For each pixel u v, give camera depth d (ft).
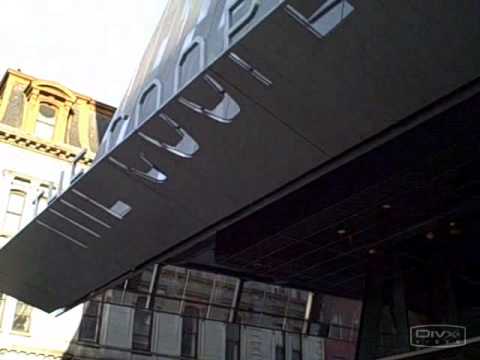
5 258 61.98
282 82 32.17
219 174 40.45
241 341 108.06
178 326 102.12
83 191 47.65
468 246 45.03
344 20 28.32
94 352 92.48
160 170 42.22
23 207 95.20
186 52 37.42
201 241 49.98
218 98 34.96
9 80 103.19
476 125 34.53
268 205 45.52
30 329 89.20
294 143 35.78
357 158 39.22
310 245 50.44
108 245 53.47
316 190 43.75
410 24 27.32
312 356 115.03
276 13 28.99
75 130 105.40
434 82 29.66
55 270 61.31
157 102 40.01
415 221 45.11
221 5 37.09
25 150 98.07
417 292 46.52
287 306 114.73
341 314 120.98
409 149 37.91
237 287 109.09
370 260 50.19
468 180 39.55
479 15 25.82
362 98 31.73
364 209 43.98
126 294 98.27
